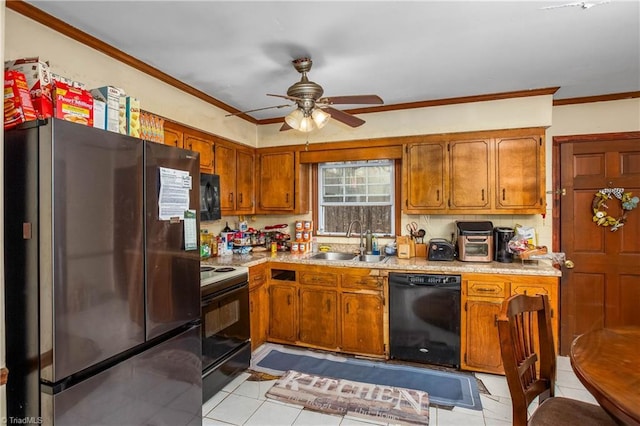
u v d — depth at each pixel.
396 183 3.61
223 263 3.03
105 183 1.47
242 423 2.14
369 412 2.24
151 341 1.73
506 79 2.64
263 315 3.29
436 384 2.57
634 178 2.97
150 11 1.74
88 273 1.40
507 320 1.34
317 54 2.21
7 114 1.37
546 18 1.80
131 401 1.59
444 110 3.13
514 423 1.34
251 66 2.40
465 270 2.73
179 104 2.73
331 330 3.11
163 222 1.77
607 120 3.04
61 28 1.86
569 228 3.13
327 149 3.54
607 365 1.30
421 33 1.95
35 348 1.33
